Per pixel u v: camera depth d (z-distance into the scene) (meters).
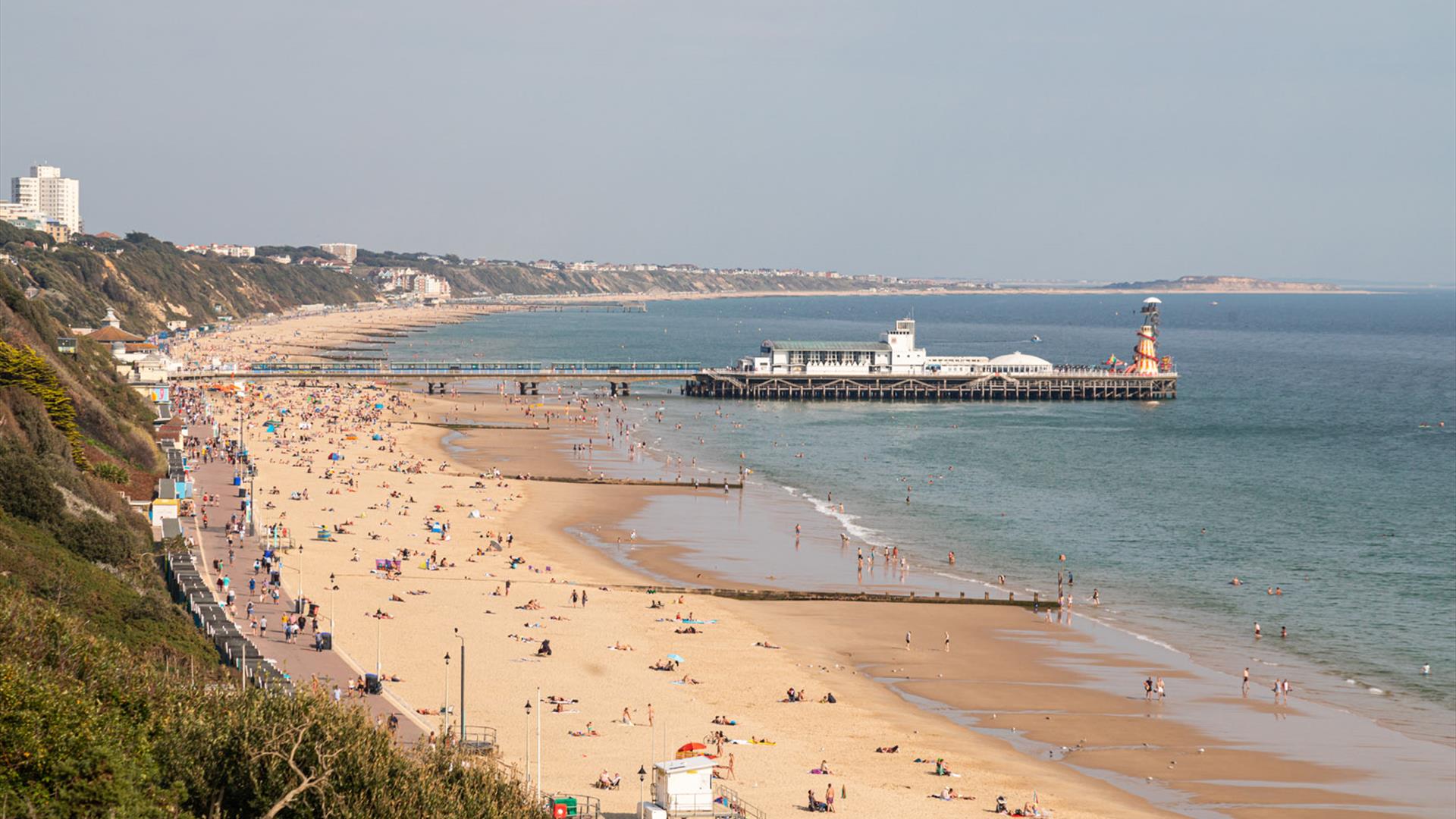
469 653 94.69
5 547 86.19
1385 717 87.69
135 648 80.38
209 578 109.12
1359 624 110.19
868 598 116.31
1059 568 130.12
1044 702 90.19
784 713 86.06
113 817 47.50
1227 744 82.38
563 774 72.62
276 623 98.50
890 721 85.44
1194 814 71.31
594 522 148.12
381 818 53.72
